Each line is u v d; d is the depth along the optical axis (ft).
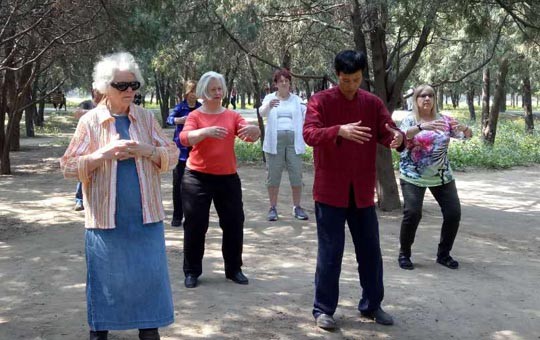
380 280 14.61
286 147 26.91
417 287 17.76
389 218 28.04
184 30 30.35
